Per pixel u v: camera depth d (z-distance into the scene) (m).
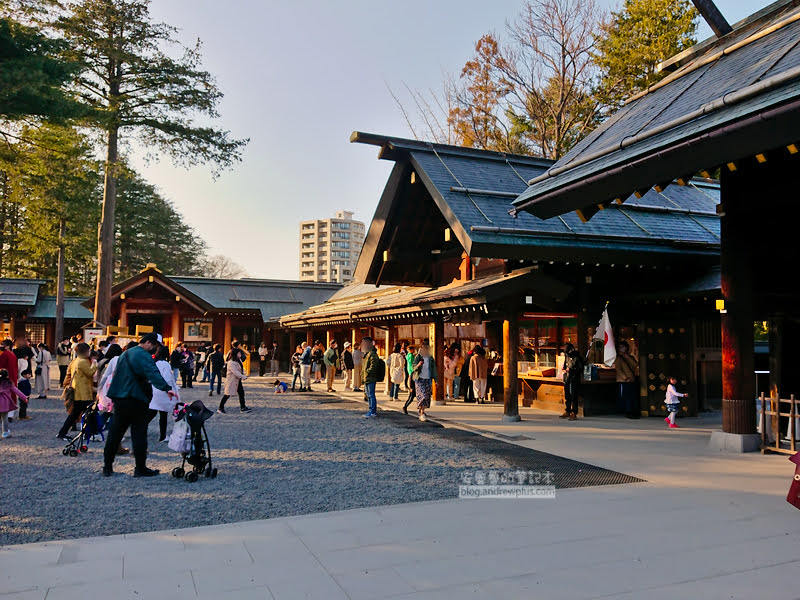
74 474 7.43
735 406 9.11
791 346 10.24
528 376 15.40
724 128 5.25
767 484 6.86
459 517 5.51
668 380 13.75
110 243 22.52
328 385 20.72
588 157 7.07
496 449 9.26
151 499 6.21
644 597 3.74
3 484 6.88
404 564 4.30
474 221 12.09
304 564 4.30
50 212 27.70
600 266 14.34
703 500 6.13
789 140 5.00
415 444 9.73
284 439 10.23
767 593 3.81
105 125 18.84
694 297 12.80
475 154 15.59
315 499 6.22
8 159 17.95
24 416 12.46
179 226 58.75
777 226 9.25
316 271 168.12
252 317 34.78
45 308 38.34
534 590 3.84
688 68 8.44
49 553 4.51
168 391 7.17
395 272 18.53
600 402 14.05
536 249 11.93
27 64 13.12
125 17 19.58
